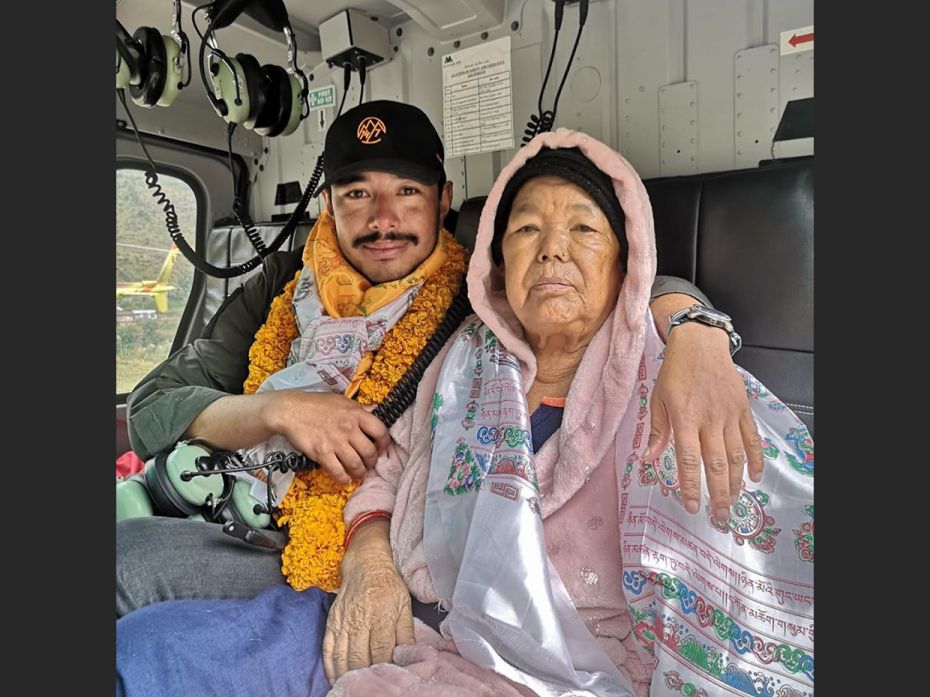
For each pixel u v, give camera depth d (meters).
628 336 1.13
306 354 1.52
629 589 1.01
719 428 0.97
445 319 1.47
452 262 1.60
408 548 1.23
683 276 1.42
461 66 1.86
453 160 1.95
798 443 1.02
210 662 1.01
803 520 0.96
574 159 1.19
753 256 1.32
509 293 1.25
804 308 1.27
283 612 1.17
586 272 1.18
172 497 1.39
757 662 0.93
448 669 1.01
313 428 1.33
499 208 1.31
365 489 1.35
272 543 1.32
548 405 1.26
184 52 1.56
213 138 2.50
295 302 1.62
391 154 1.51
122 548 1.17
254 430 1.41
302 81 1.87
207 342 1.85
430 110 1.99
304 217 2.41
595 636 1.07
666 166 1.57
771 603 0.94
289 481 1.39
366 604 1.13
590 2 1.63
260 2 1.59
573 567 1.11
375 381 1.41
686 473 0.97
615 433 1.13
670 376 1.02
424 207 1.56
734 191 1.35
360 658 1.11
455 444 1.22
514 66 1.77
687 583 0.98
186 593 1.19
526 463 1.11
